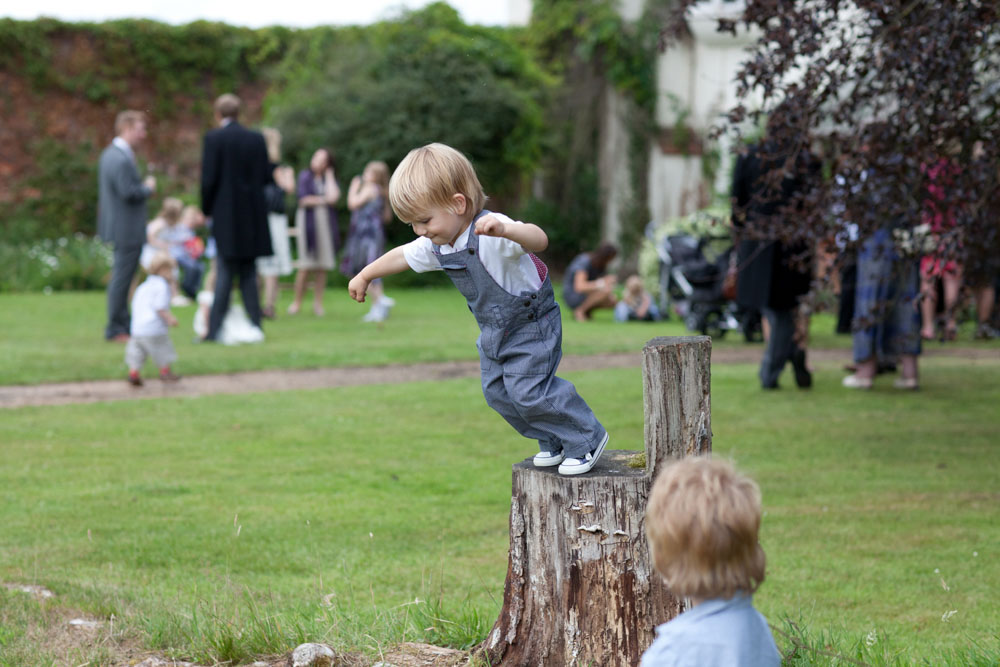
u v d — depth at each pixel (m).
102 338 12.95
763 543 5.12
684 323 16.02
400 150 22.11
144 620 3.89
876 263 9.31
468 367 11.09
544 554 3.31
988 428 7.85
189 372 10.47
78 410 8.52
